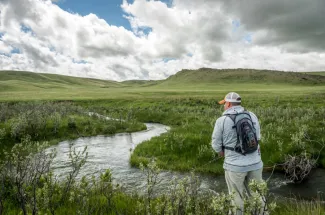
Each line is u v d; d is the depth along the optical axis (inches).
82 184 183.9
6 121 794.2
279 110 1035.9
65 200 202.7
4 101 2130.9
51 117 887.7
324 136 485.7
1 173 199.2
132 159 479.2
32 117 755.4
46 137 706.8
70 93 3663.9
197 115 1195.9
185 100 2037.4
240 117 177.3
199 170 419.2
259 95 2459.4
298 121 689.0
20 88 5438.0
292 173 382.0
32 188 174.1
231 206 115.4
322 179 374.0
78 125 871.7
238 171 172.9
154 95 3053.6
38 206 163.6
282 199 307.7
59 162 477.4
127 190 333.1
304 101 1679.4
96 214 182.9
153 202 190.2
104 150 607.5
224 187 349.4
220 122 182.1
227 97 187.6
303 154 402.9
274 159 431.5
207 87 6860.2
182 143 507.5
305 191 336.2
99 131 873.5
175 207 145.6
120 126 966.4
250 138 169.2
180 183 151.4
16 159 194.2
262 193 107.7
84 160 220.8
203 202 195.5
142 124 1061.1
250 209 110.0
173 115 1274.6
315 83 7514.8
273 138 501.0
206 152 466.6
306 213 206.8
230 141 176.9
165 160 466.6
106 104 2127.2
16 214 179.3
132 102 2097.7
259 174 176.6
